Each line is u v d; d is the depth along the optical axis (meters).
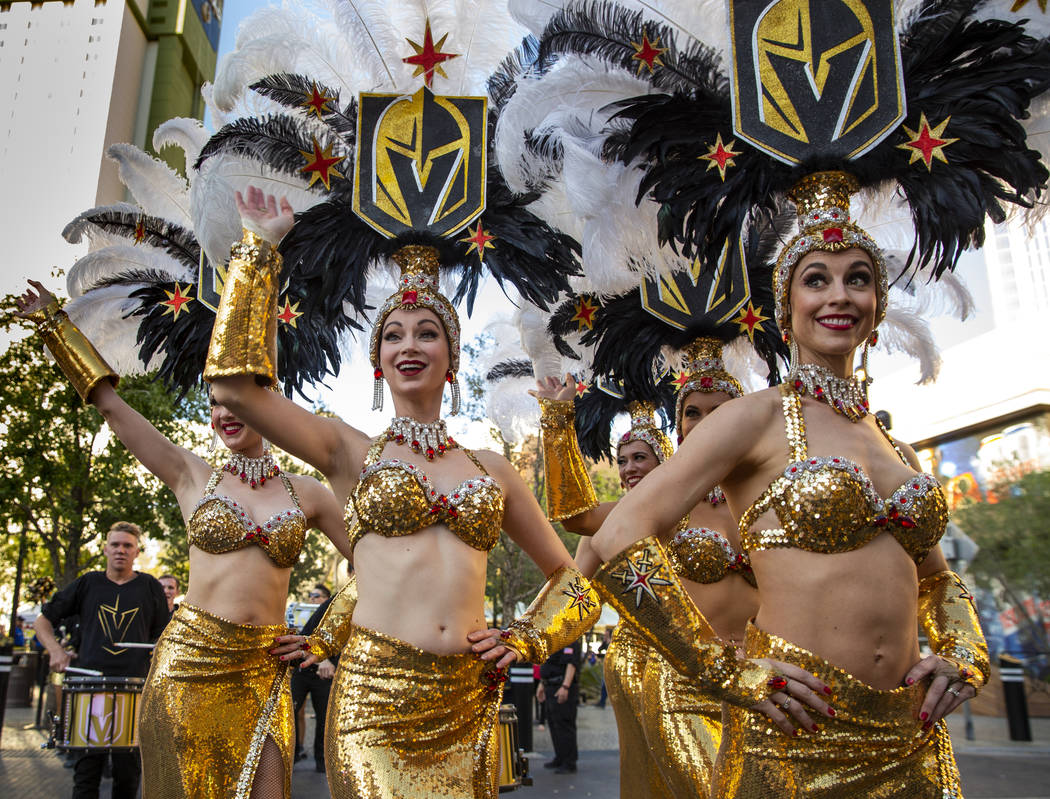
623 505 2.11
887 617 1.96
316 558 25.09
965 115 2.57
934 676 2.00
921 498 2.01
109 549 5.19
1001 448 13.73
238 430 3.55
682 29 3.02
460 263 3.35
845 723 1.91
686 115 2.74
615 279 3.42
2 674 8.63
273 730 3.35
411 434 2.60
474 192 3.00
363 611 2.45
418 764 2.29
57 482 12.89
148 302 4.22
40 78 30.95
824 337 2.19
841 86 2.40
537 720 13.57
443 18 3.46
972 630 2.17
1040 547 13.02
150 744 3.27
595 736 11.39
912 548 2.03
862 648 1.94
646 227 3.19
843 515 1.96
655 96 2.89
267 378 2.36
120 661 4.91
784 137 2.41
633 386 4.29
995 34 2.54
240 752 3.28
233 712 3.30
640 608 2.01
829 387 2.18
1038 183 2.64
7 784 6.69
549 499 3.86
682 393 3.89
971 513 14.02
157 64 31.55
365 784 2.23
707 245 2.80
